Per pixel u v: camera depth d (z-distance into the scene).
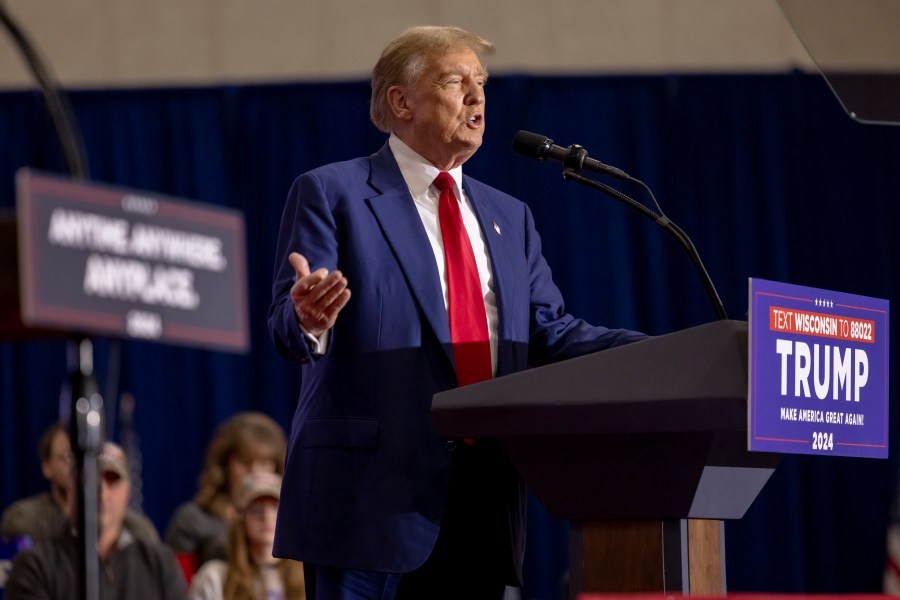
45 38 15.03
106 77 15.03
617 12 15.02
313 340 4.33
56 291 2.99
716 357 3.78
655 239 14.44
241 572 9.13
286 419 14.34
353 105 14.77
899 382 14.16
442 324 4.75
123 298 3.10
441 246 4.98
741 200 14.51
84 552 3.34
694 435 3.83
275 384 14.36
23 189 2.96
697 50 14.88
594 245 14.47
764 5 14.88
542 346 5.20
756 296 3.74
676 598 3.47
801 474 14.12
